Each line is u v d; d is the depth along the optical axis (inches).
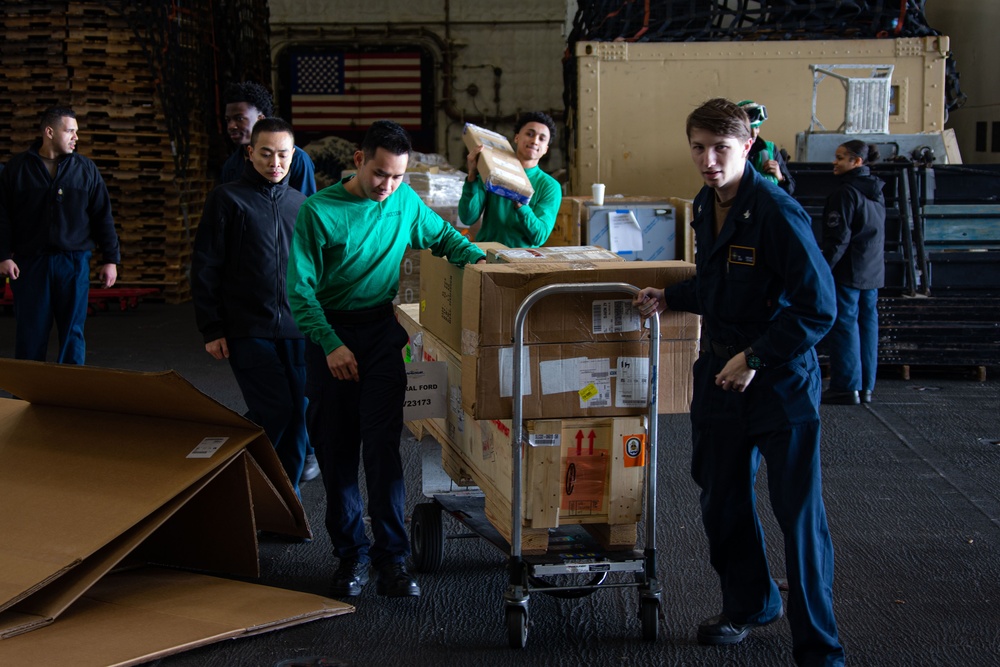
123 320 424.5
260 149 174.6
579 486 144.6
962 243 319.9
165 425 162.7
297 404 187.9
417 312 204.5
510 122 656.4
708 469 138.8
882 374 331.9
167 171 456.4
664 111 354.0
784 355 124.5
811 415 130.0
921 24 367.2
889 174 321.1
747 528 140.7
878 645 144.6
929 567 173.6
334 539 163.0
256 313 178.9
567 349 140.4
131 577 162.2
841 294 280.5
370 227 154.3
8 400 180.4
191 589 156.9
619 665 138.2
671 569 173.0
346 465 161.8
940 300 318.0
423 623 150.8
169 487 148.0
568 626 150.9
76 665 126.2
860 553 180.1
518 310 137.3
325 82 649.0
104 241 276.2
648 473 142.7
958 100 376.8
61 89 441.4
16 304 265.9
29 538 145.3
